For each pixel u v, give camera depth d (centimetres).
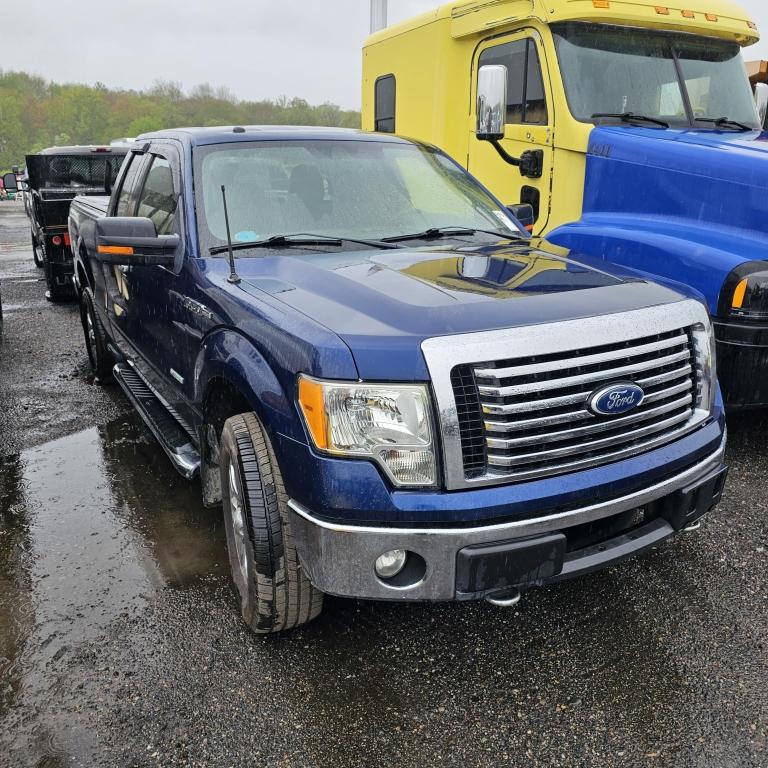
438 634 314
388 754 251
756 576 349
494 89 504
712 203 475
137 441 536
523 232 422
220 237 366
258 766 248
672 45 586
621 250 490
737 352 425
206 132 417
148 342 444
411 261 328
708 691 277
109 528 410
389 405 242
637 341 271
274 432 267
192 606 336
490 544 248
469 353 242
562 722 264
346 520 248
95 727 265
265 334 279
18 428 564
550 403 251
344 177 408
